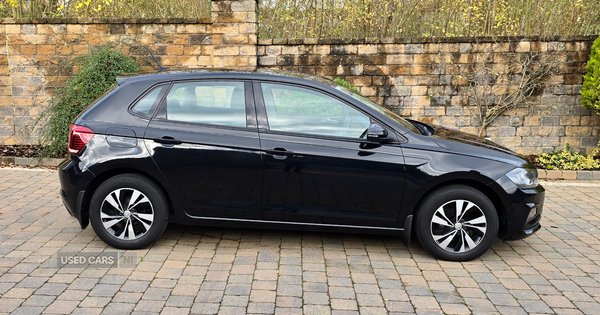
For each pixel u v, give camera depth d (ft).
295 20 30.40
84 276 12.02
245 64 26.89
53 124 24.30
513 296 11.56
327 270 12.78
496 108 27.04
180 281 11.89
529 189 13.29
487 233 13.24
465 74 27.04
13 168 23.75
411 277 12.48
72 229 15.42
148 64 27.07
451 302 11.17
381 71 27.17
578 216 18.31
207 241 14.69
